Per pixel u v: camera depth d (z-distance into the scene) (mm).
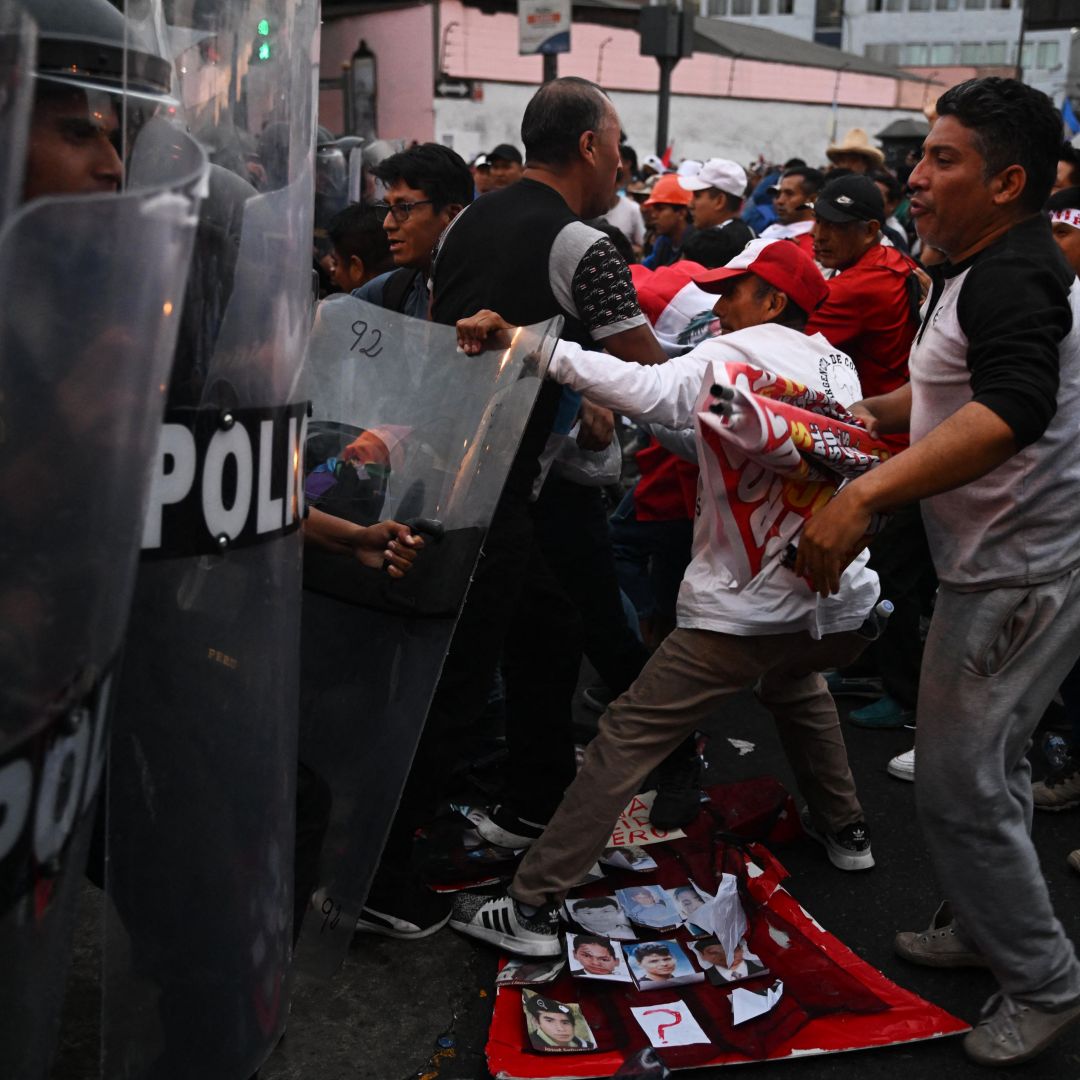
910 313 3857
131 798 1140
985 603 2035
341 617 2010
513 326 2246
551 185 2557
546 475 2850
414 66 18875
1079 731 3125
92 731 874
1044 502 1983
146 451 853
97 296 776
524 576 2578
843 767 2801
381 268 3547
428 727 2387
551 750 2744
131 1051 1213
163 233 793
